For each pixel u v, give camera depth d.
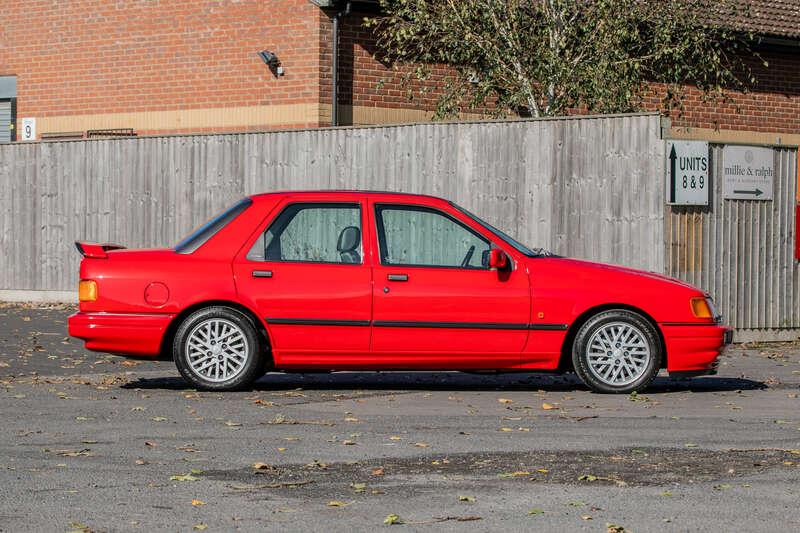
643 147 19.02
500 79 24.23
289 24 27.03
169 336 13.73
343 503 8.07
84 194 25.02
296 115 26.91
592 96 23.08
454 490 8.51
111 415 11.84
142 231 24.34
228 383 13.57
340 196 13.77
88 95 30.53
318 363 13.58
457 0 23.73
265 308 13.48
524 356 13.63
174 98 28.98
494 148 20.48
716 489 8.56
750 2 31.09
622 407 12.70
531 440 10.55
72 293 25.17
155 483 8.70
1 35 32.00
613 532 7.34
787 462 9.56
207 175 23.59
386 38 27.09
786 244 19.95
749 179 19.58
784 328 19.97
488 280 13.59
